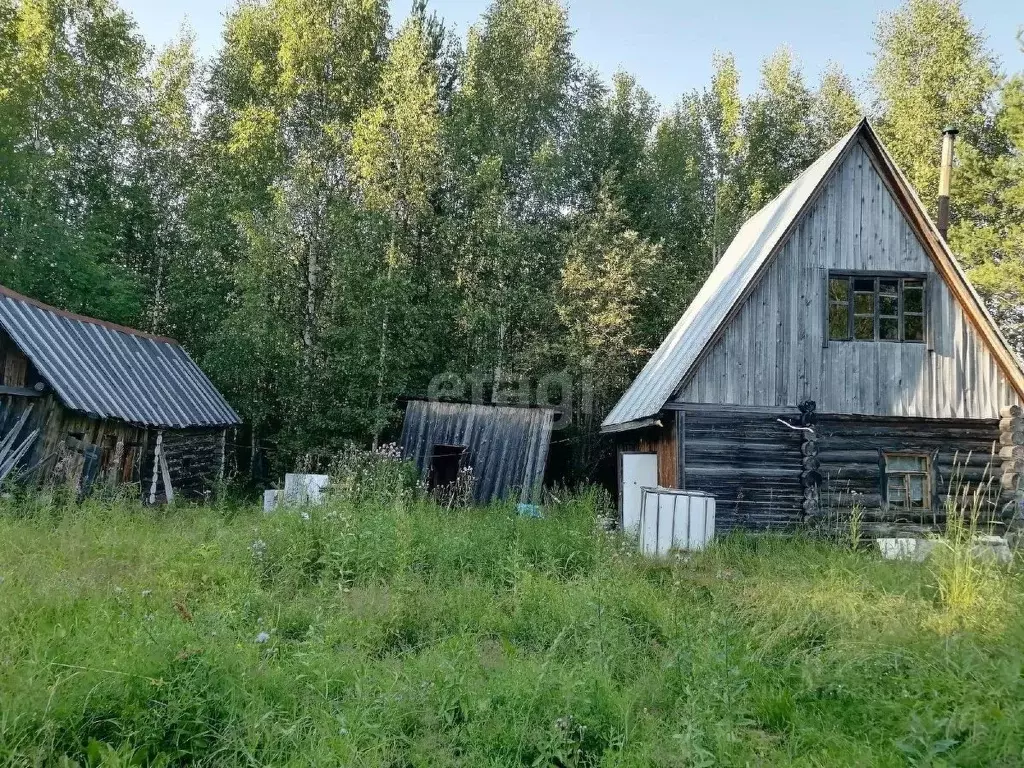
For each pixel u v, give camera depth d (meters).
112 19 21.08
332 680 4.39
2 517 8.92
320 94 20.16
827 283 13.44
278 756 3.51
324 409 18.36
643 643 5.81
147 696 3.74
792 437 13.10
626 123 26.91
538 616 6.15
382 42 21.62
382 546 7.72
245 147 19.52
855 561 8.84
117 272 20.09
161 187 21.92
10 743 3.23
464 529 9.26
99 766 3.26
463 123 21.77
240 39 21.23
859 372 13.31
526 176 23.59
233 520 10.71
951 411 13.26
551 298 21.69
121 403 13.32
